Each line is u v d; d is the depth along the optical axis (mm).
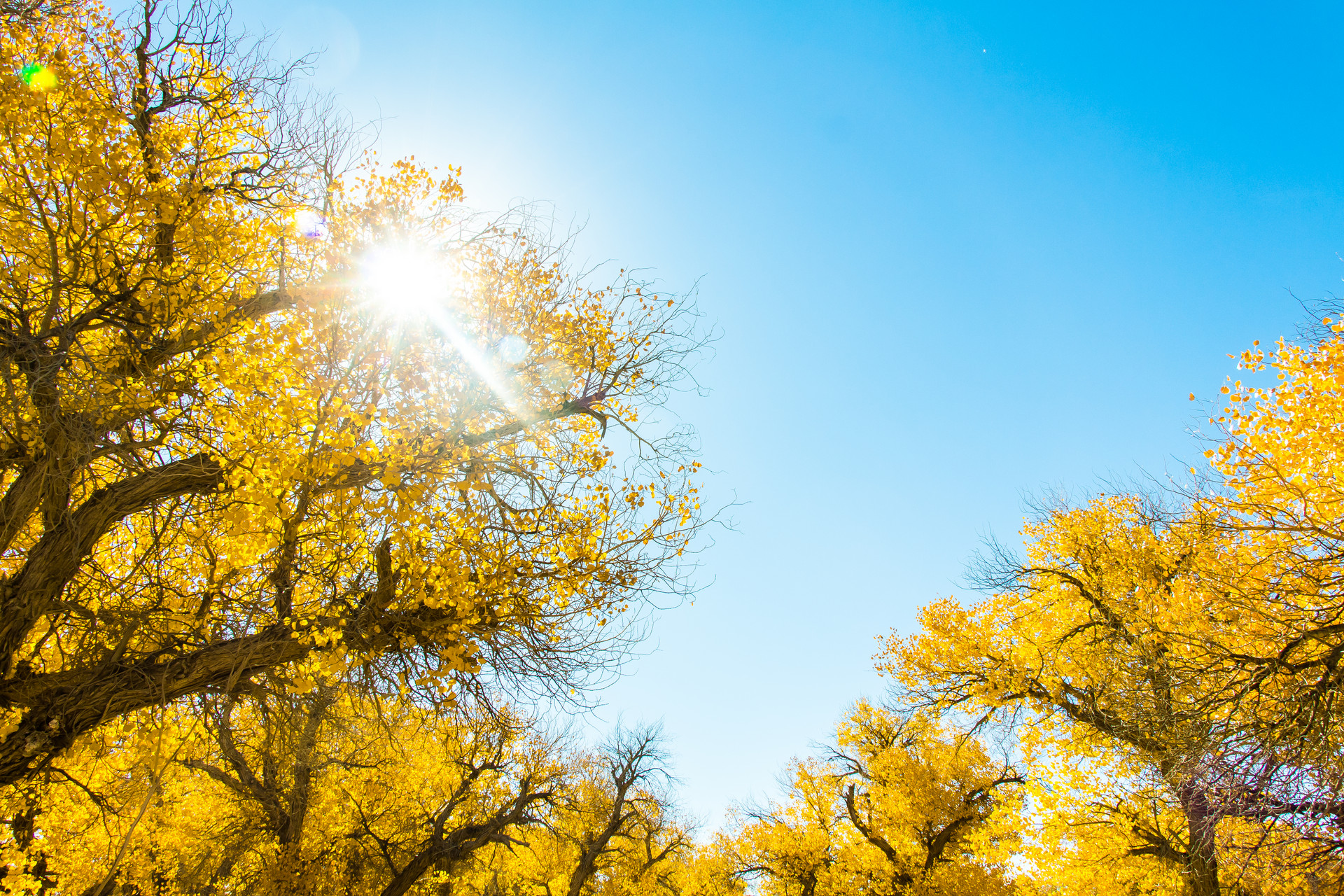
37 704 5215
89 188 5547
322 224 6836
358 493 5711
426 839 14734
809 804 21000
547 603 6820
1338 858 6680
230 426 5441
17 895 8156
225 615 5918
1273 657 6488
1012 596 13391
